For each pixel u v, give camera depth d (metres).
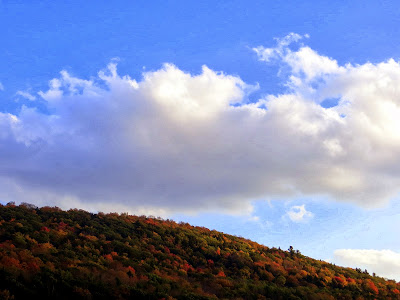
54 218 105.00
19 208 105.88
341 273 113.62
